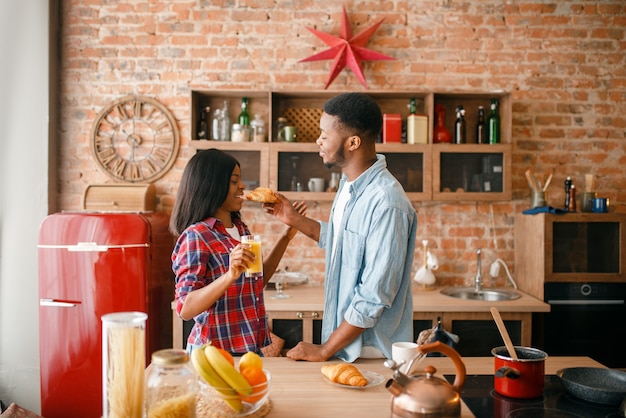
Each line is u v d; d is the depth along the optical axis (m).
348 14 3.88
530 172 3.86
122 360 1.17
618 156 3.91
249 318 1.96
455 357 1.26
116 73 3.87
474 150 3.60
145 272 3.25
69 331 3.19
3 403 3.64
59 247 3.19
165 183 3.89
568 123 3.90
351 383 1.53
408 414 1.20
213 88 3.85
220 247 1.91
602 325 3.41
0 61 3.55
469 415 1.34
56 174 3.85
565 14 3.88
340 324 1.84
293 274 3.82
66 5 3.86
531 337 3.34
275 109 3.86
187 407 1.16
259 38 3.88
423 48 3.89
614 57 3.89
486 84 3.90
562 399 1.46
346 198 2.08
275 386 1.56
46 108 3.69
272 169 3.60
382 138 3.66
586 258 3.43
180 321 3.30
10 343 3.65
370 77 3.89
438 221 3.92
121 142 3.88
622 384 1.49
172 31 3.88
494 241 3.91
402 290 1.90
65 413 3.20
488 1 3.88
